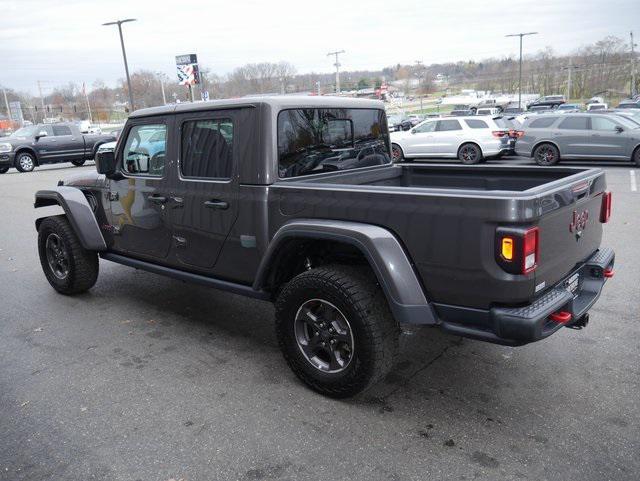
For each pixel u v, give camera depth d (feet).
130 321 15.74
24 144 70.79
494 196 8.59
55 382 12.17
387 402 10.98
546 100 190.90
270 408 10.86
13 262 23.24
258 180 11.51
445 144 59.21
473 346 13.39
